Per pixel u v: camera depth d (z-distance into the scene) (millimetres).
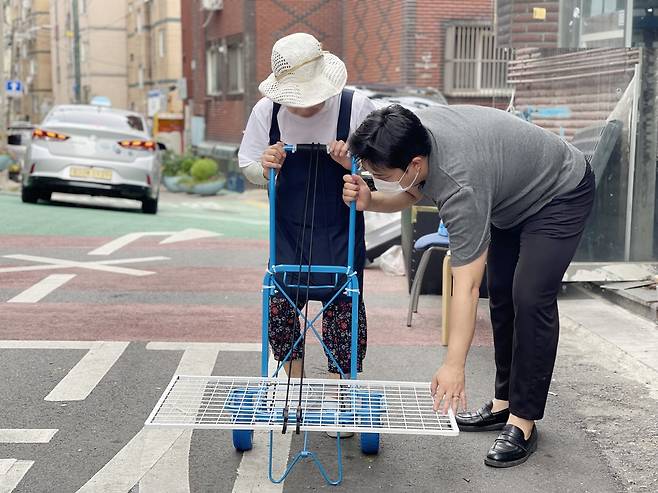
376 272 7688
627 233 6215
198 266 7785
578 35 6309
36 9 54281
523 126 3209
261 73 19734
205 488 3201
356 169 3215
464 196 2904
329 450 3578
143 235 9680
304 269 3348
